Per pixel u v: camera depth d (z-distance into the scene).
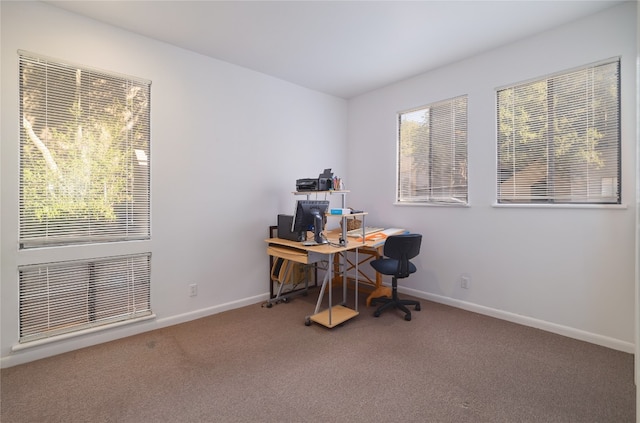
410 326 2.89
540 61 2.73
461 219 3.33
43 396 1.86
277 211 3.77
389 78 3.77
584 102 2.55
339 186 3.20
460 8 2.36
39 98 2.28
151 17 2.46
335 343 2.56
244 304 3.46
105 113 2.56
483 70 3.11
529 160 2.87
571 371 2.13
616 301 2.41
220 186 3.25
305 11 2.39
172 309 2.94
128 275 2.69
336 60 3.27
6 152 2.16
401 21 2.53
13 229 2.19
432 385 1.98
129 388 1.95
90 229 2.50
